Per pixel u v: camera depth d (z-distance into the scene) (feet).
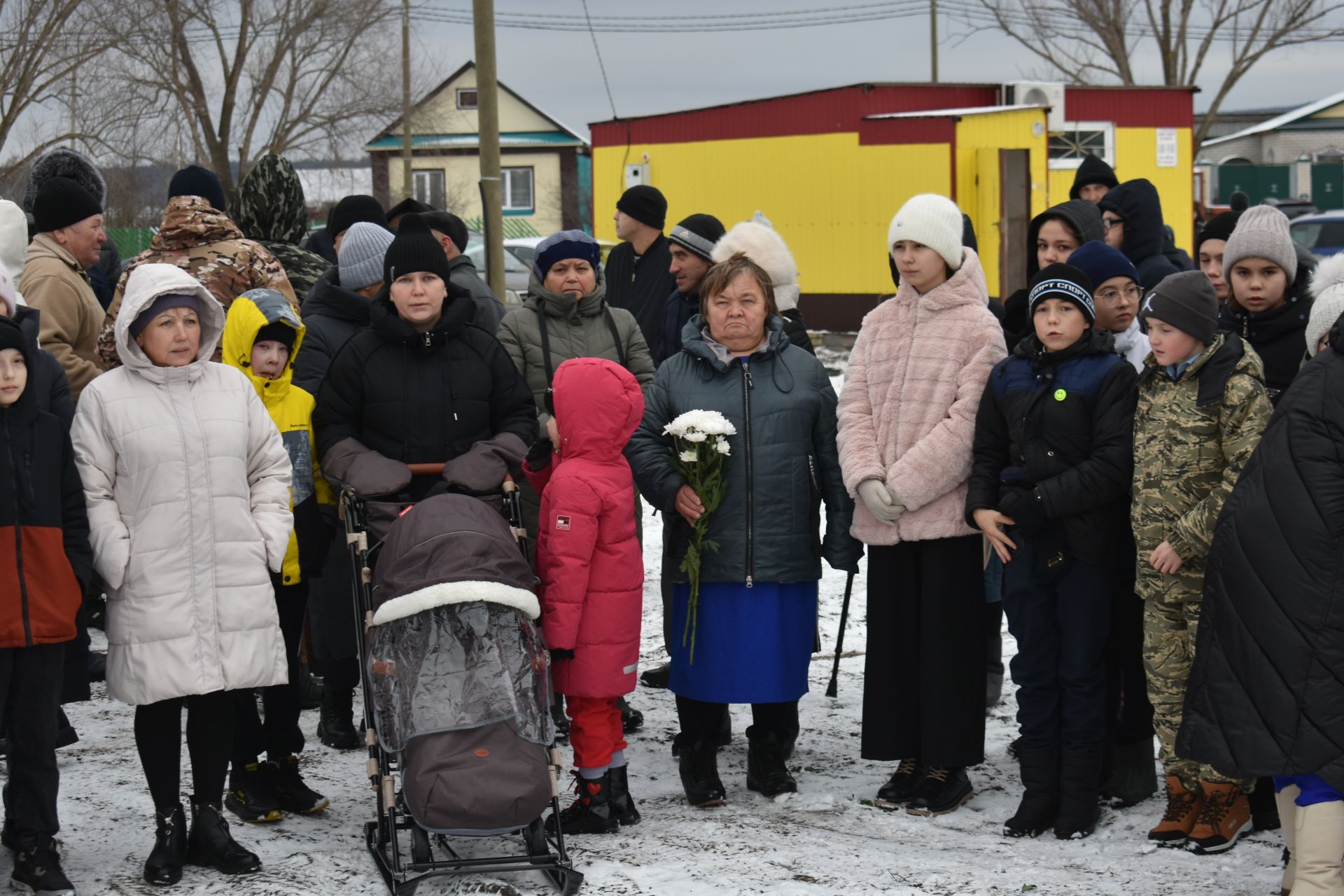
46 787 14.43
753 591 17.31
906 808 17.44
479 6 42.75
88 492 14.57
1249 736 13.14
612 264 23.76
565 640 15.74
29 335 15.08
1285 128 167.43
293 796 16.96
